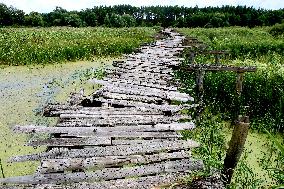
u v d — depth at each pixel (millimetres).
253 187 5367
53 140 4566
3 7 55844
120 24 60812
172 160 4465
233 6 70500
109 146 4574
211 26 54094
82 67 18656
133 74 10117
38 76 15891
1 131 8703
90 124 5301
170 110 6352
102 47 23469
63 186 3746
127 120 5613
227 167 4336
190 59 16953
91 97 6910
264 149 8203
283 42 26891
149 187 3877
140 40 28844
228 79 11758
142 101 7305
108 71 11023
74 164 4125
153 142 4801
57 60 19672
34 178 3832
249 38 32938
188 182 3848
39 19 57750
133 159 4348
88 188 3756
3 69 17156
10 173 6434
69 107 6078
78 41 25469
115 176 4047
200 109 9727
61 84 14398
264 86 11062
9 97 12086
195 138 7340
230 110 10703
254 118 10094
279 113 9531
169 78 9992
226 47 24078
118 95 7320
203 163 4422
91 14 63969
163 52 15656
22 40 24906
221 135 8117
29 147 7688
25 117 9898
